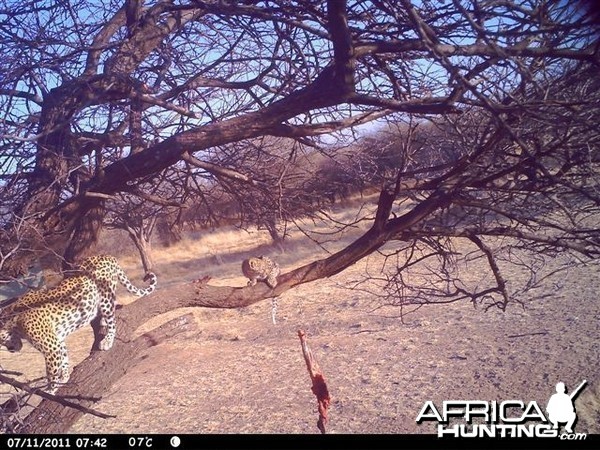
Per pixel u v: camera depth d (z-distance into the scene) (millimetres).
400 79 5082
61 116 4887
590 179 4441
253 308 17625
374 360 11367
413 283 11211
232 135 4371
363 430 8227
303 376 11273
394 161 5414
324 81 4184
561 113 4027
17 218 4285
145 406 10477
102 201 5355
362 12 4879
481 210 4777
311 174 5695
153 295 5035
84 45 5293
